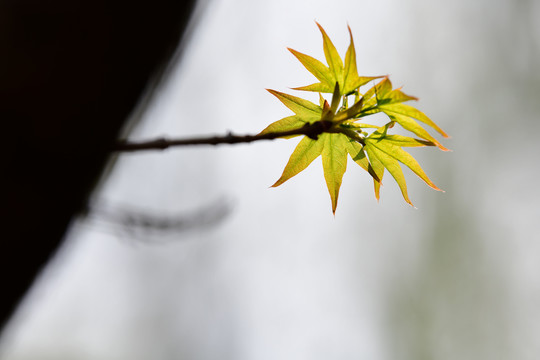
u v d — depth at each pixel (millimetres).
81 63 836
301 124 844
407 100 833
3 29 825
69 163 841
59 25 831
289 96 844
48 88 832
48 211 846
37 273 867
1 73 826
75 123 838
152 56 850
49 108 833
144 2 841
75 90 836
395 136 841
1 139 829
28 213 842
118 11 837
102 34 837
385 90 835
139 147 846
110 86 841
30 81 830
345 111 835
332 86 841
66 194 847
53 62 832
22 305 893
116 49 840
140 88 850
